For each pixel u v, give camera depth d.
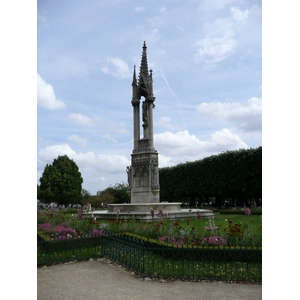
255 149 62.47
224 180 66.75
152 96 45.47
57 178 108.06
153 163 44.84
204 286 13.70
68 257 19.12
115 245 18.52
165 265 16.44
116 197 92.69
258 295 12.45
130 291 13.18
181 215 39.94
